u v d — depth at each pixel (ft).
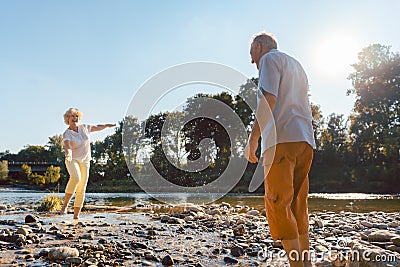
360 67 92.43
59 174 82.12
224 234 11.30
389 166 69.41
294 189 7.09
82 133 14.71
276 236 6.63
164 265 7.71
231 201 27.71
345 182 66.49
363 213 19.42
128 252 8.63
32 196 40.14
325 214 18.47
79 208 14.93
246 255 8.69
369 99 88.74
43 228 11.82
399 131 78.54
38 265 7.38
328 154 76.43
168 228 12.74
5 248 8.87
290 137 6.61
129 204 24.44
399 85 88.07
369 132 81.66
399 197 40.93
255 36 7.63
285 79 6.84
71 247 9.01
